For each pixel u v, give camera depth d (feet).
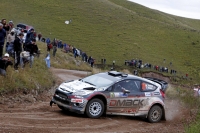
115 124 35.47
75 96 35.14
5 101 38.86
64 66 108.78
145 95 40.01
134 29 304.09
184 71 208.44
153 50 260.83
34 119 31.89
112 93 37.29
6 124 28.12
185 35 320.70
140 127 36.40
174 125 40.57
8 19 262.06
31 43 54.08
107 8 346.13
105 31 282.36
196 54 275.80
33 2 313.53
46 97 47.57
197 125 36.11
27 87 45.44
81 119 34.83
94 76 40.22
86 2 345.10
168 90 63.87
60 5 320.29
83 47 235.61
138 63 191.31
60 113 36.86
